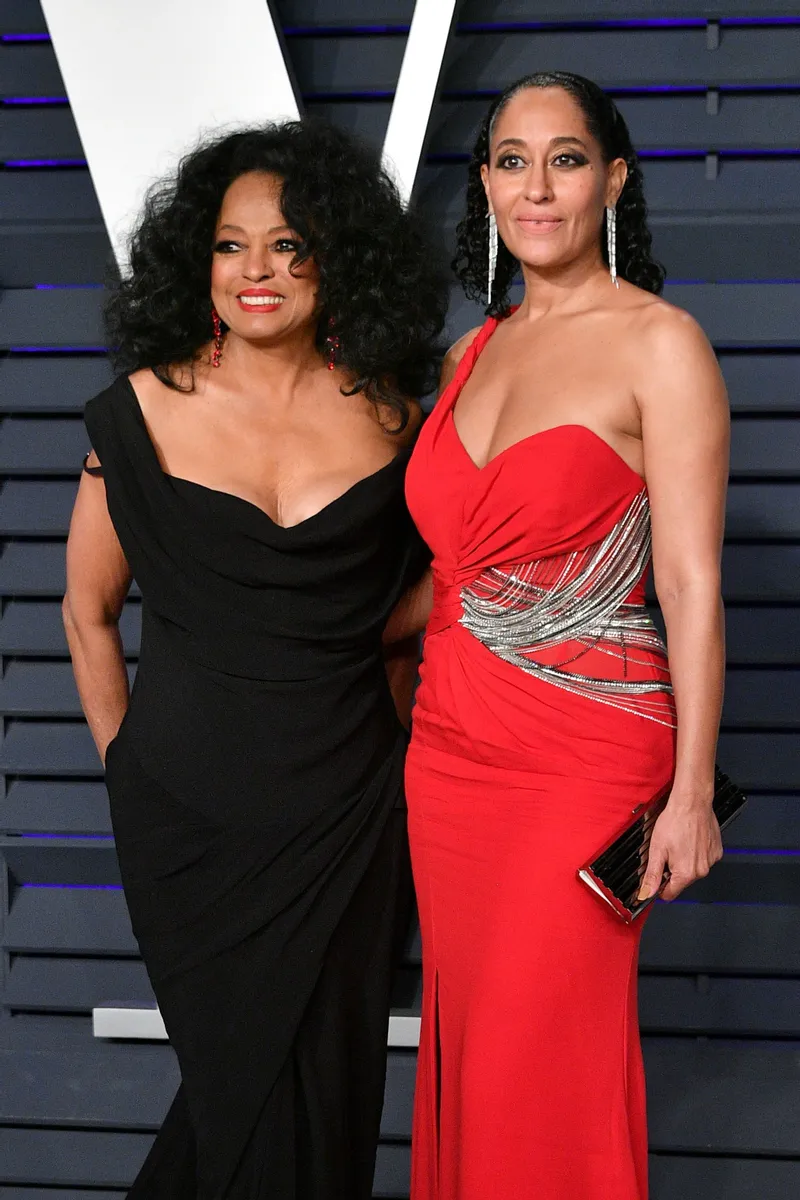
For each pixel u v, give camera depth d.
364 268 1.94
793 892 2.63
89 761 2.70
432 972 1.89
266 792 1.89
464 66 2.58
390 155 2.39
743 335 2.58
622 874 1.69
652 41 2.56
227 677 1.89
